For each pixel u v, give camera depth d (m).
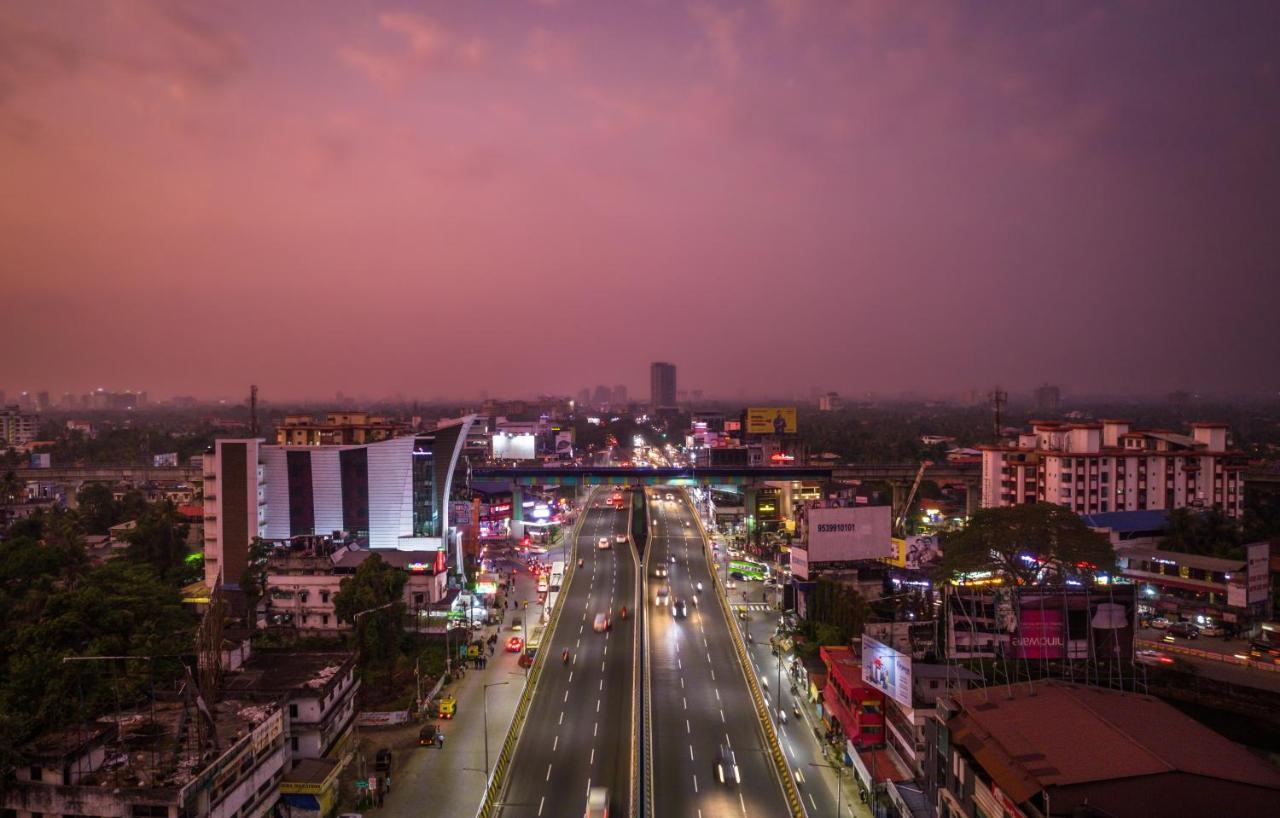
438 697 101.44
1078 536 105.81
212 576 139.25
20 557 124.75
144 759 64.06
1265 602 121.25
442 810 73.19
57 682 73.12
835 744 85.56
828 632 112.19
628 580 164.75
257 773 69.44
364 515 145.50
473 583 152.25
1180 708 92.12
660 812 72.38
